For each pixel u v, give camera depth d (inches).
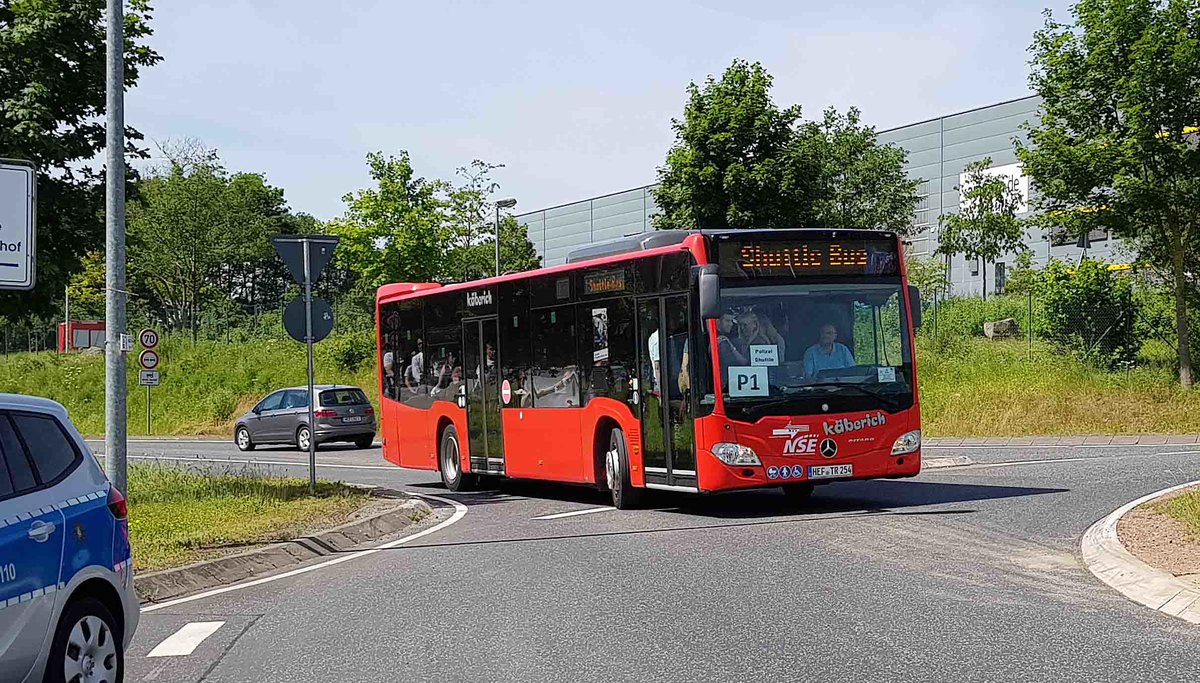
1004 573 390.6
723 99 1296.8
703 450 553.6
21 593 228.2
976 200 1941.4
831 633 311.1
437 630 334.0
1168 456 781.3
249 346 2255.2
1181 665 270.8
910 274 1844.2
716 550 460.1
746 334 555.5
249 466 1016.9
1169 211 1070.4
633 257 603.8
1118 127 1096.2
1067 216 1117.1
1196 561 377.4
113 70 523.2
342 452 1328.7
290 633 338.0
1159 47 1041.5
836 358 562.9
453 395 786.2
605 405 627.8
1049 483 641.0
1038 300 1275.8
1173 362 1148.5
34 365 2299.5
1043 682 258.7
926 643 297.0
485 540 522.3
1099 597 350.6
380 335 893.2
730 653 293.1
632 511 607.5
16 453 244.5
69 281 659.4
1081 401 1072.8
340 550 523.2
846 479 558.6
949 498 597.0
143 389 2054.6
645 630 322.3
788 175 1280.8
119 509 265.9
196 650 320.2
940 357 1294.3
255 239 2839.6
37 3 630.5
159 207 2539.4
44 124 628.7
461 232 1993.1
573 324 654.5
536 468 692.7
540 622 339.0
